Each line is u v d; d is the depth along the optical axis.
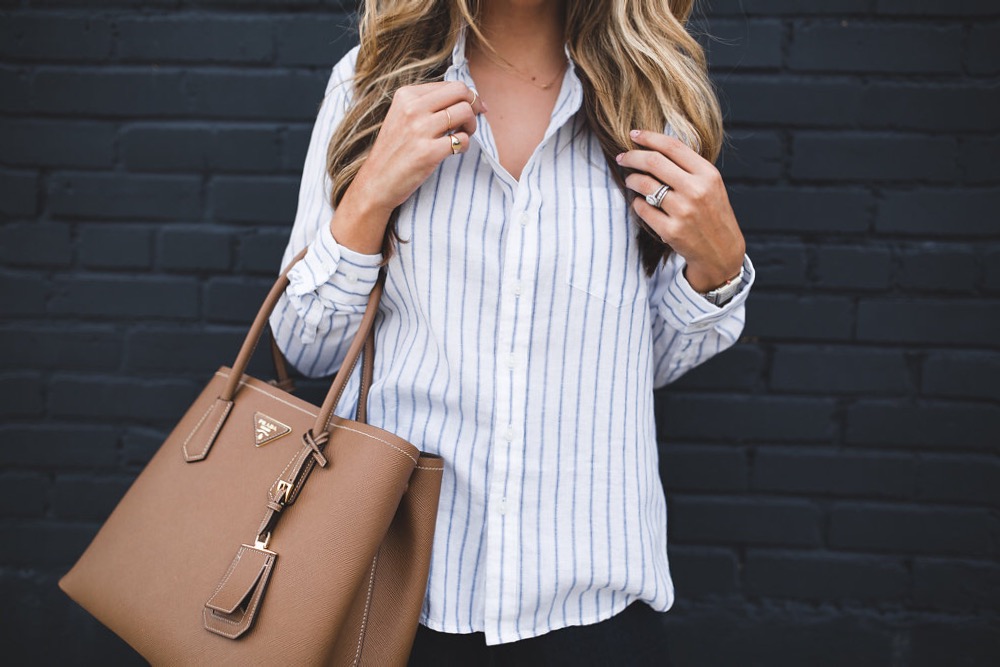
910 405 1.78
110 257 1.80
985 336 1.75
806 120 1.73
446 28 1.19
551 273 1.09
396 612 1.08
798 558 1.83
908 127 1.72
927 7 1.69
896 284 1.75
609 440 1.12
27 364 1.82
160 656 1.03
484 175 1.12
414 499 1.08
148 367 1.83
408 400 1.15
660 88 1.15
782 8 1.71
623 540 1.12
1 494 1.85
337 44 1.75
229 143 1.77
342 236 1.10
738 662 1.85
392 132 1.06
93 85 1.76
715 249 1.11
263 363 1.83
